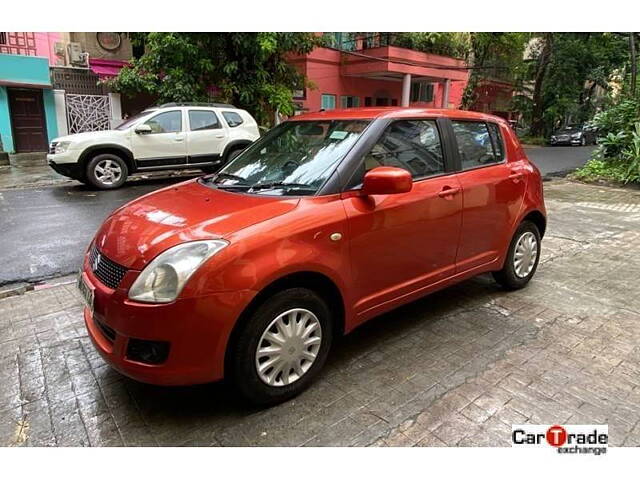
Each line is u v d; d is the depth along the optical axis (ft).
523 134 100.07
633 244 19.43
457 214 11.32
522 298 13.62
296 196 9.12
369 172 9.08
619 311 12.76
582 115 96.37
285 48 44.68
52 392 9.16
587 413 8.45
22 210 24.84
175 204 9.50
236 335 7.98
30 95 49.47
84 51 53.72
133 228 8.66
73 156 29.91
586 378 9.52
